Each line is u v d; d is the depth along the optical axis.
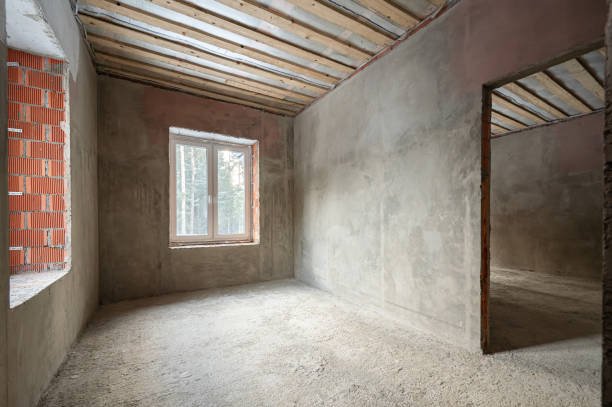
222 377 1.83
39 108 2.04
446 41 2.34
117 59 3.07
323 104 3.94
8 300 1.23
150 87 3.65
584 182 4.73
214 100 4.08
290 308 3.15
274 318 2.85
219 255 4.06
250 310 3.09
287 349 2.20
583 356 2.08
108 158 3.38
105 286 3.33
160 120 3.70
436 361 2.01
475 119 2.13
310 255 4.22
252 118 4.36
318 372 1.89
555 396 1.63
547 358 2.05
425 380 1.79
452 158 2.29
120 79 3.47
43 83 2.05
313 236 4.15
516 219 5.55
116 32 2.62
